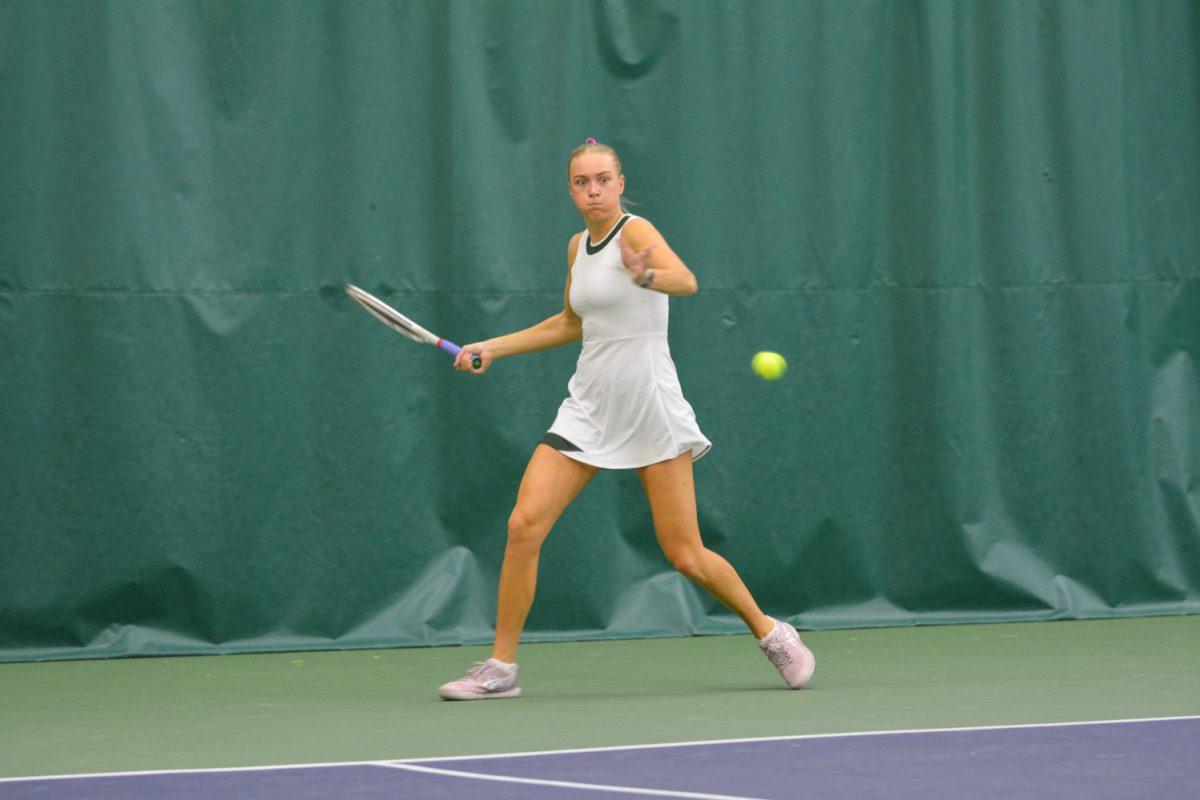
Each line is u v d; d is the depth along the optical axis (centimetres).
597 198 1516
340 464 2098
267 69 2086
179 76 2058
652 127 2197
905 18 2286
